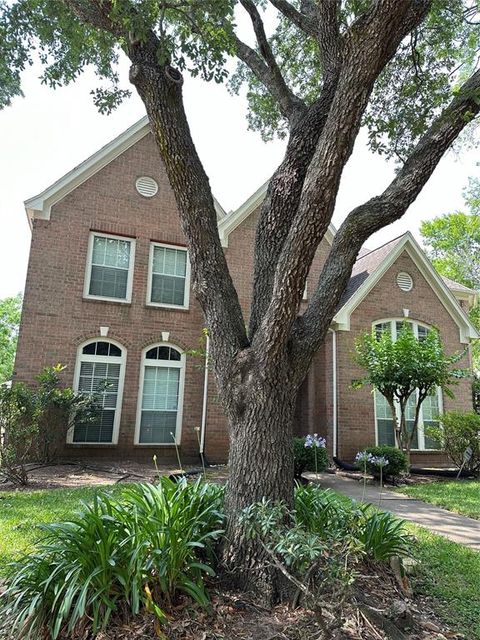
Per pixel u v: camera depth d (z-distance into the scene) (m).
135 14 3.75
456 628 3.11
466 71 6.40
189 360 11.73
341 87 3.28
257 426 3.47
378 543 3.79
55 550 2.83
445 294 13.68
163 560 2.88
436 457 12.61
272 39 7.40
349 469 10.78
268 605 3.01
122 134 11.87
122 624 2.67
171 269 12.09
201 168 3.98
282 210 4.12
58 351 10.49
